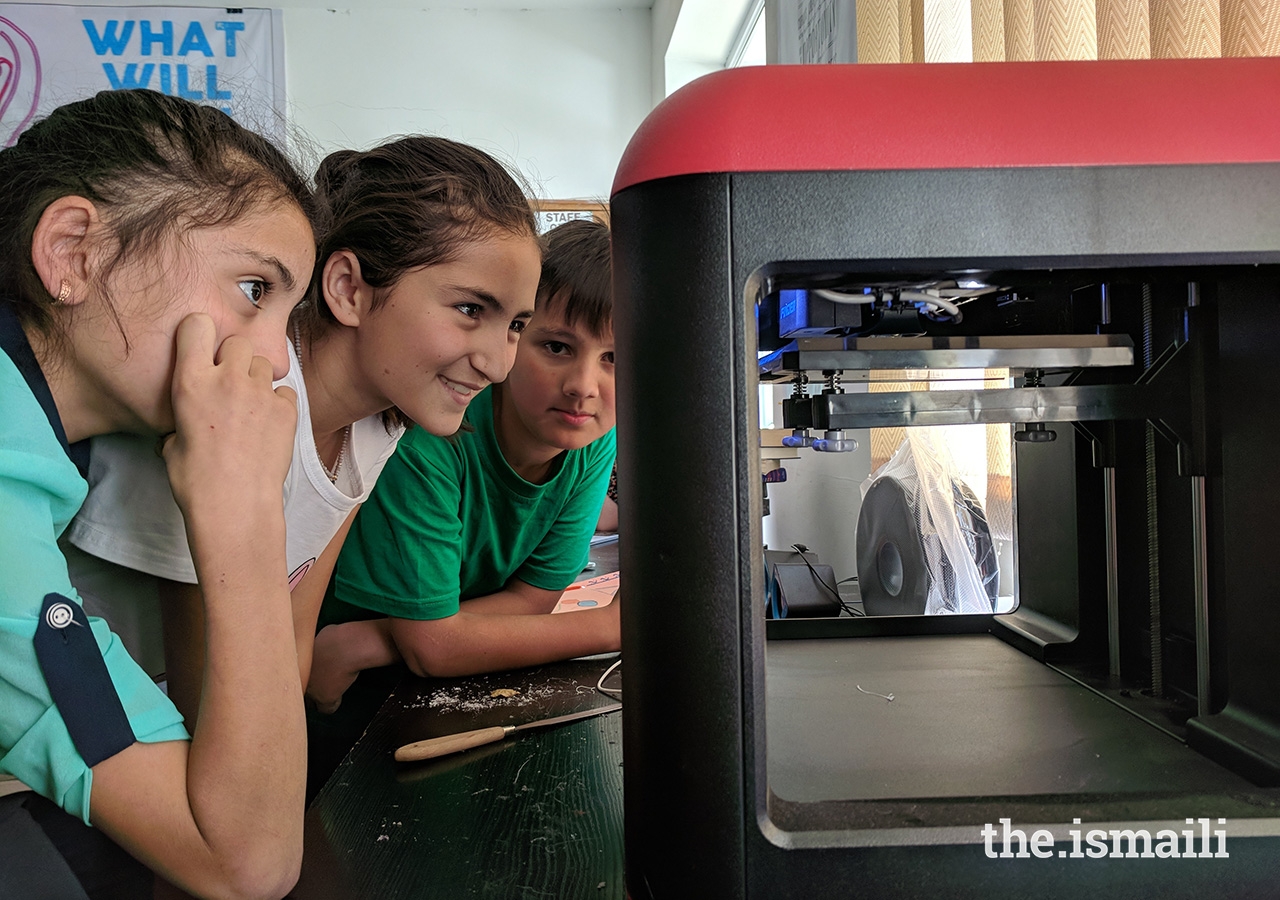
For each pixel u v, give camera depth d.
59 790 0.46
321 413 0.76
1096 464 0.61
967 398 0.54
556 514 1.12
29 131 0.53
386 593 0.87
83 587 0.70
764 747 0.38
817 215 0.37
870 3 1.55
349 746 0.94
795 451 1.05
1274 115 0.38
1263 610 0.45
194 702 0.72
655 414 0.38
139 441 0.64
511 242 0.69
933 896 0.37
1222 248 0.38
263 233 0.53
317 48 3.58
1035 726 0.50
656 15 3.46
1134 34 0.85
